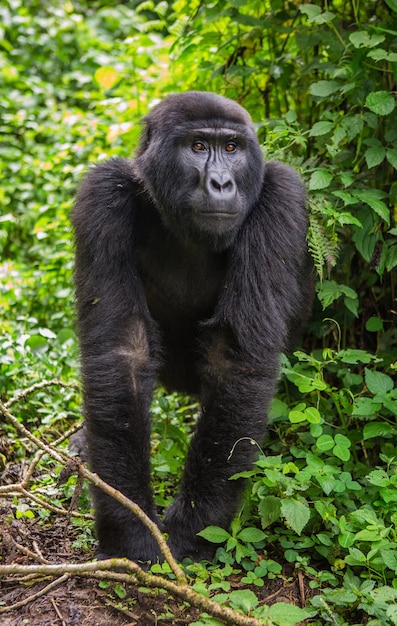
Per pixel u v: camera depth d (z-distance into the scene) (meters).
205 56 9.63
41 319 10.27
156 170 6.57
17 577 5.77
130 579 5.27
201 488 6.02
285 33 8.70
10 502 6.77
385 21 7.99
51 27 16.53
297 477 5.97
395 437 7.05
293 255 6.75
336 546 6.04
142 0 17.00
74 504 5.47
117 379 6.03
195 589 5.27
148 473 6.01
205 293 7.12
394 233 7.12
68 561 5.98
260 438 6.21
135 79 12.71
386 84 7.86
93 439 5.98
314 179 7.22
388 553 5.55
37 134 13.96
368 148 7.74
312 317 8.09
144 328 6.45
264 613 5.10
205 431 6.13
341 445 6.25
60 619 5.34
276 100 8.86
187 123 6.45
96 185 6.69
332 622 5.45
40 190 12.18
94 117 13.70
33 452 7.61
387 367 7.62
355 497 6.60
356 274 8.12
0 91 14.52
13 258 11.69
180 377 7.63
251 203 6.64
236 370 6.25
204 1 9.10
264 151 7.74
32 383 8.41
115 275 6.45
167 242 6.94
